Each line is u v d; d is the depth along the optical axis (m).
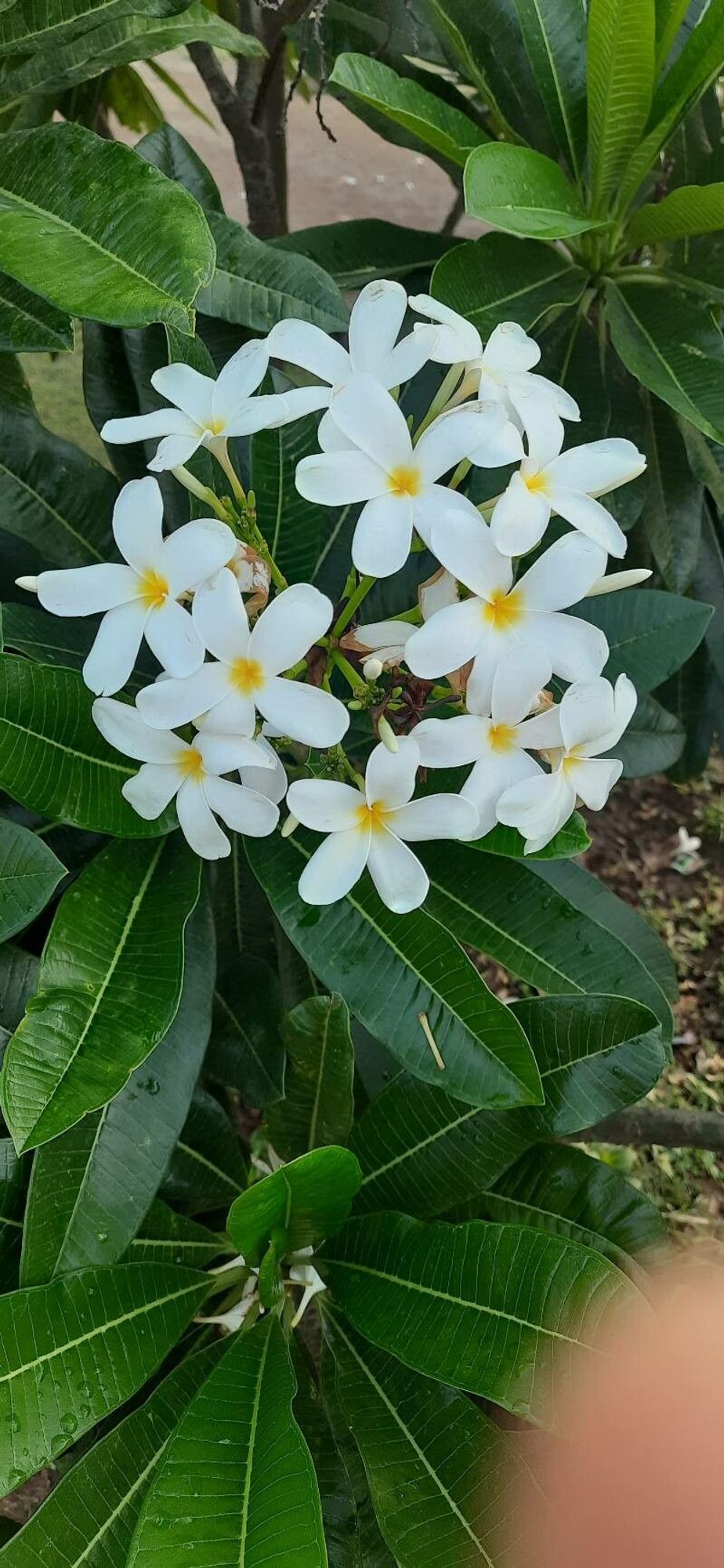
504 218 0.40
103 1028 0.31
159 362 0.42
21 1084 0.29
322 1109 0.37
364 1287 0.37
